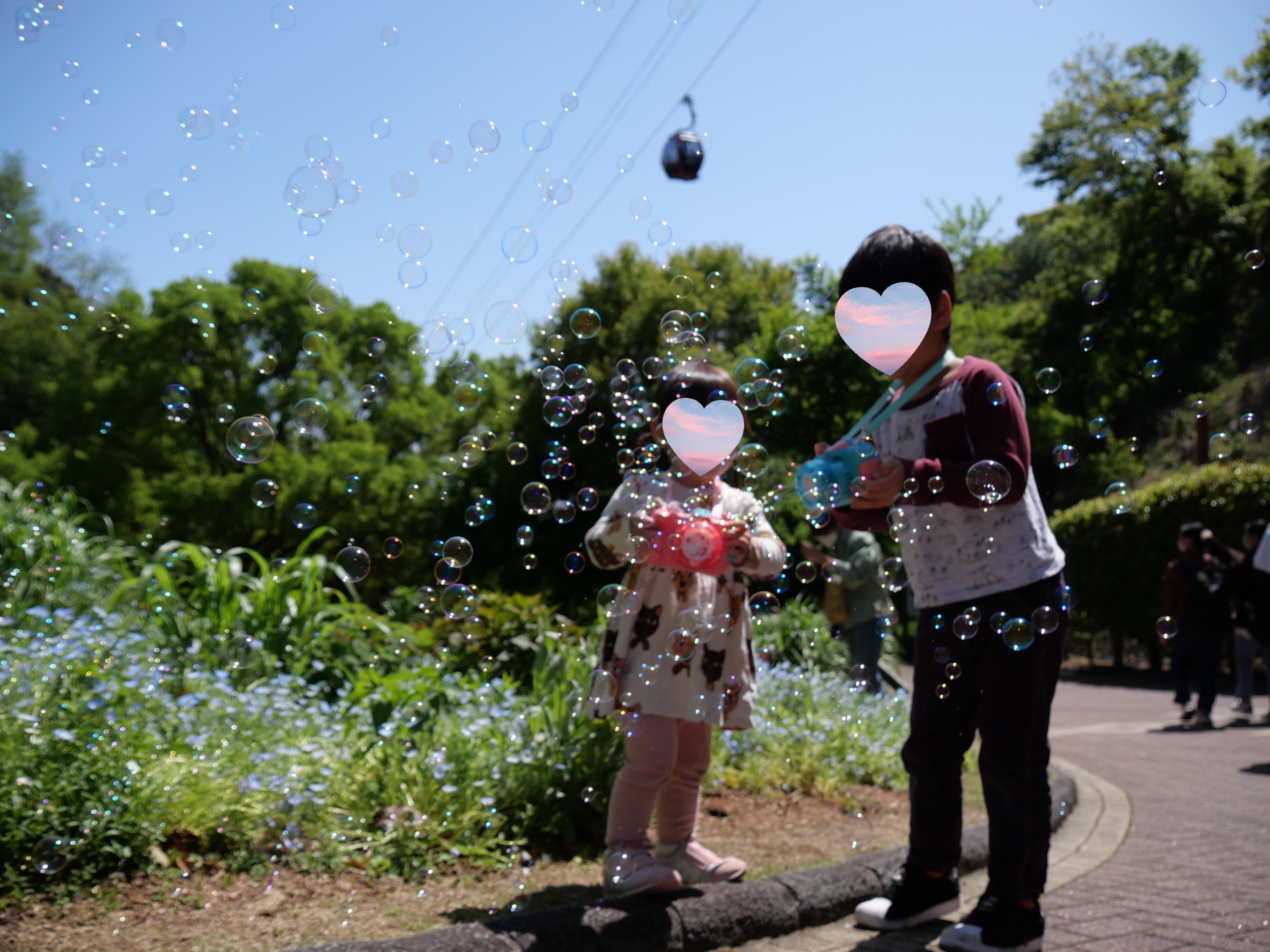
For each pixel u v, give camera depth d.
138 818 1.80
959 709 1.80
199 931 1.52
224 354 20.22
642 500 1.88
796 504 4.51
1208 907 1.89
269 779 2.01
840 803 2.77
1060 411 21.83
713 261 16.19
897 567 1.98
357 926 1.58
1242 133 20.30
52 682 2.01
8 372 20.25
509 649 3.59
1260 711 6.75
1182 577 5.95
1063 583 1.75
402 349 22.28
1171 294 21.14
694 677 1.83
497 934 1.44
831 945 1.70
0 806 1.67
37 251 19.53
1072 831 2.70
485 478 15.80
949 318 1.84
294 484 19.12
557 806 2.26
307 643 3.34
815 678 3.82
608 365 11.89
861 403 8.78
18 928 1.49
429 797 2.13
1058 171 22.64
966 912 1.89
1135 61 21.25
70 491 4.16
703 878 1.88
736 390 2.04
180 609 3.28
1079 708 7.28
